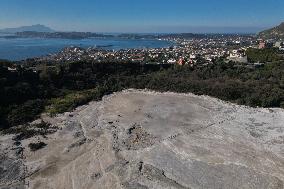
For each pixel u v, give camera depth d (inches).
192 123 3703.3
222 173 2546.8
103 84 5413.4
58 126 3634.4
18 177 2564.0
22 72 4840.1
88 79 5472.4
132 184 2385.6
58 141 3233.3
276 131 3432.6
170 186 2361.0
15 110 3919.8
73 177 2546.8
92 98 4768.7
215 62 6801.2
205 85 5078.7
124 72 6077.8
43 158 2883.9
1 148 3051.2
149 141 3198.8
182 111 4141.2
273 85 4877.0
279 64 6072.8
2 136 3339.1
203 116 3939.5
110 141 3184.1
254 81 5128.0
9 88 4288.9
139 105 4448.8
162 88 5260.8
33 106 4151.1
